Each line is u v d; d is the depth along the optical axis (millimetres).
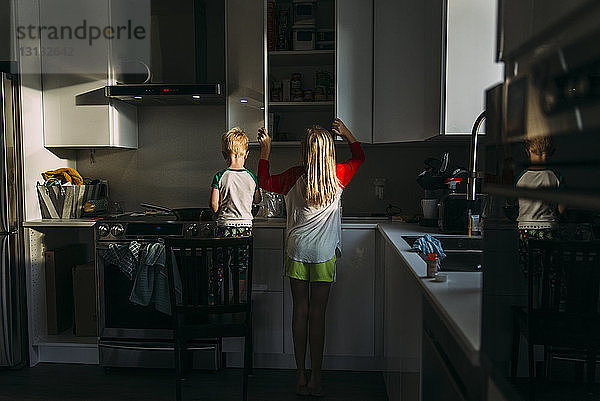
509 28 687
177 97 3209
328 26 3453
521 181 661
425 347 1471
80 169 3695
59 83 3299
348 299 3090
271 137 3295
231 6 3215
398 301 2107
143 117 3670
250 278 2541
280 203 3312
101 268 3070
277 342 3119
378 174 3520
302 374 2793
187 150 3670
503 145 726
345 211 3555
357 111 3141
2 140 3018
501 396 753
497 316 773
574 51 495
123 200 3697
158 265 2926
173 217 3207
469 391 940
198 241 2439
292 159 3566
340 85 3137
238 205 2922
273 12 3256
